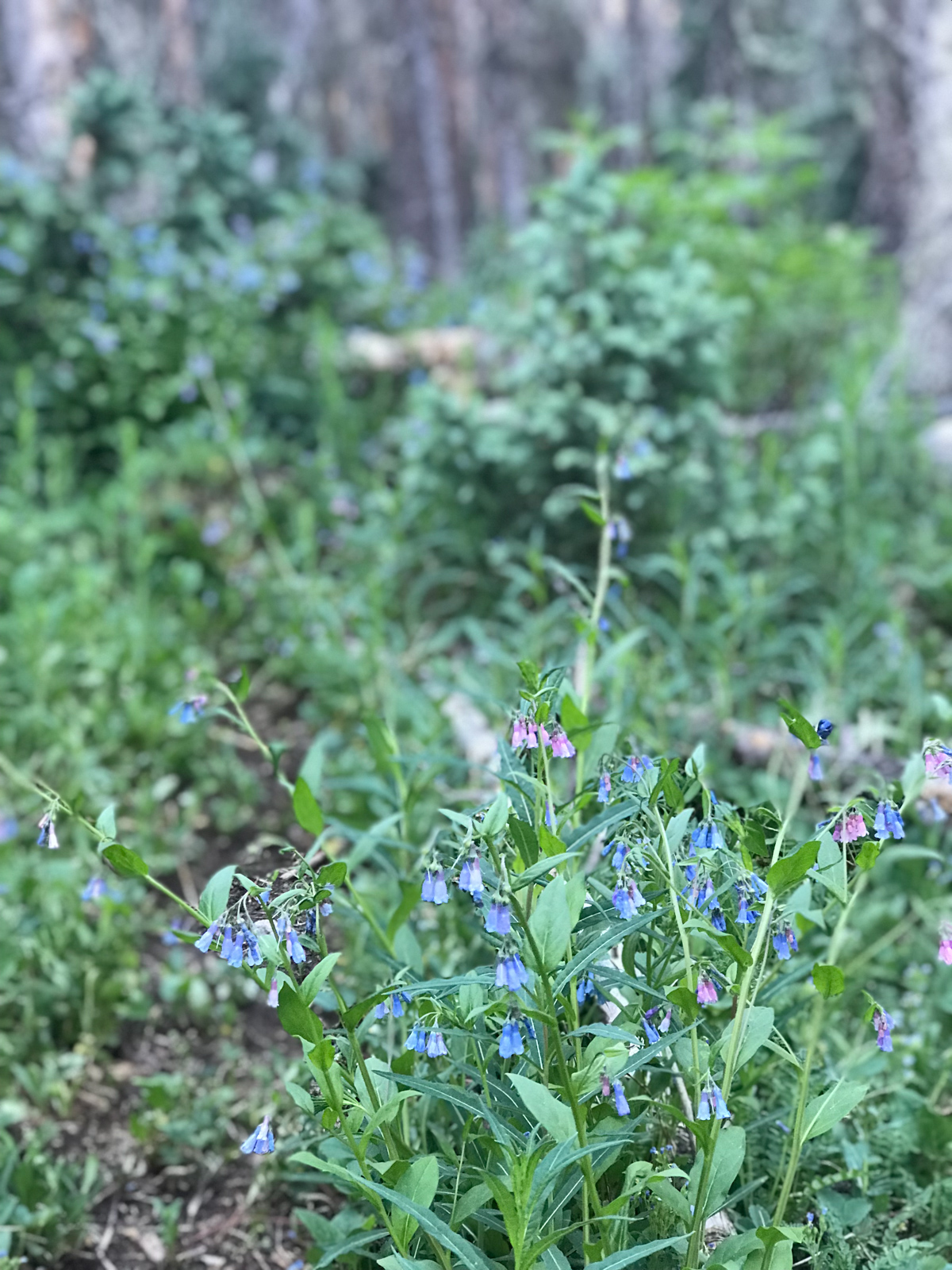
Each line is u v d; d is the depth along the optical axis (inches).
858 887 85.6
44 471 273.3
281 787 182.5
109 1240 113.0
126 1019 139.9
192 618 219.6
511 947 68.4
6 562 223.6
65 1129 125.5
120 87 326.6
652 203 306.3
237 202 348.8
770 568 223.6
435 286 415.2
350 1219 99.4
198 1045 137.0
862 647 201.8
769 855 83.4
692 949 92.0
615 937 77.8
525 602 219.9
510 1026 70.2
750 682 181.9
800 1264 93.9
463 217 771.4
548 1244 72.7
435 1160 77.7
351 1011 78.5
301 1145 106.8
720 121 374.9
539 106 798.5
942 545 229.1
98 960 140.7
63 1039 136.1
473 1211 80.1
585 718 95.7
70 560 238.2
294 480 266.7
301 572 237.6
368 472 276.2
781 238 326.0
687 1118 78.2
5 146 420.5
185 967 147.3
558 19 805.2
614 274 219.1
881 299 316.5
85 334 279.6
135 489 233.1
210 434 274.8
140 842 165.3
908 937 142.4
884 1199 100.3
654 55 813.9
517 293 299.1
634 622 203.8
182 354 285.7
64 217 298.0
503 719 171.5
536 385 221.5
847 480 226.2
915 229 303.1
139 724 187.2
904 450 250.2
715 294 246.1
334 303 335.0
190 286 295.1
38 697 189.3
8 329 288.2
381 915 138.9
